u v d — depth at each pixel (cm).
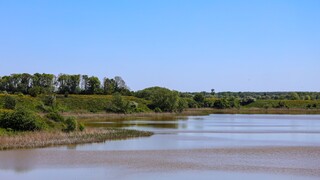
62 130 6184
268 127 8875
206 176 3359
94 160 4053
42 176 3328
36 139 5178
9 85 16712
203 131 7656
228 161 4059
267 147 5162
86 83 18150
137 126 8750
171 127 8600
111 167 3700
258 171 3562
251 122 10738
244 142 5756
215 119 12169
